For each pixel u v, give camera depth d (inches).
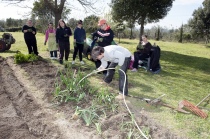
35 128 151.7
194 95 239.6
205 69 400.2
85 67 320.2
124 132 147.9
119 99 205.0
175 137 146.9
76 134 147.6
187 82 292.2
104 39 270.2
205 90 261.3
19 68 293.9
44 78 252.5
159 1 502.6
